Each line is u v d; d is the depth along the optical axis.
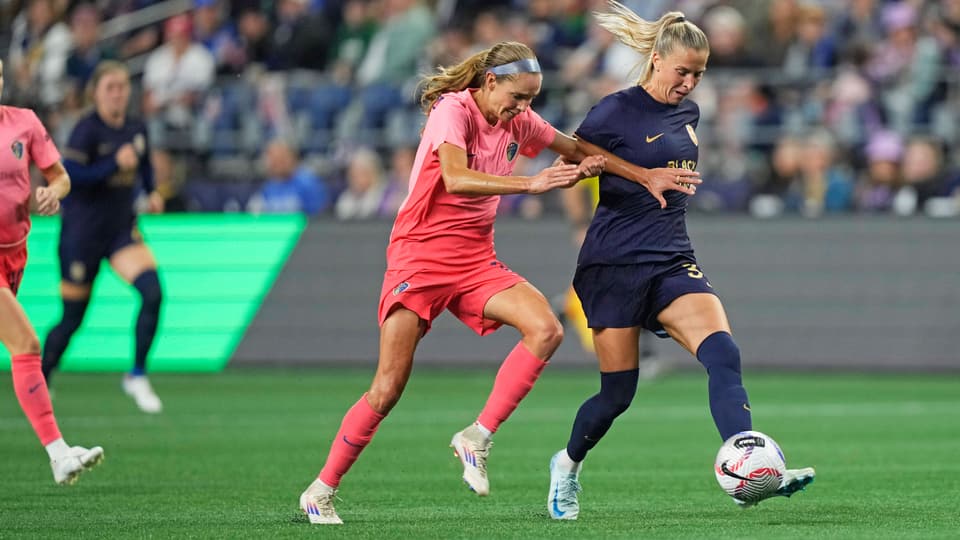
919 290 52.12
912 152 55.00
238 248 56.31
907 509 22.38
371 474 28.02
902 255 52.41
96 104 38.81
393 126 61.47
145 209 41.56
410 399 44.16
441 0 67.69
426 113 21.59
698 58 20.98
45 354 40.56
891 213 52.66
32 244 55.59
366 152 60.38
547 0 64.12
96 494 24.91
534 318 20.95
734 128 58.22
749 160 58.25
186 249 56.47
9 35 67.06
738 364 20.47
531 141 21.72
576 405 42.75
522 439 34.50
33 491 25.34
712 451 32.00
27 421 38.47
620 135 21.27
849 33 60.25
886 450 31.81
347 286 55.47
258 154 62.41
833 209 55.53
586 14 63.53
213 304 56.06
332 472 21.02
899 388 47.56
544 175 20.20
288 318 55.66
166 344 55.72
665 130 21.30
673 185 20.75
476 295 21.39
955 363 51.62
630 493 25.12
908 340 52.06
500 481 27.02
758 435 19.41
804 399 44.16
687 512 22.38
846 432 35.56
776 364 52.88
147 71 64.88
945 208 54.72
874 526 20.31
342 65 64.44
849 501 23.52
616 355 21.30
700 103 58.69
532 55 20.72
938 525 20.38
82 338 55.41
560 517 21.61
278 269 56.00
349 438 20.86
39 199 24.06
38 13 66.06
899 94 57.28
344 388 48.06
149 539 19.48
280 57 66.88
